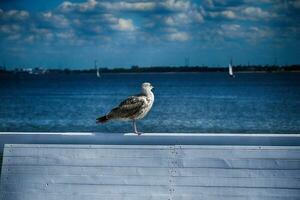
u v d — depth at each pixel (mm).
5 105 91062
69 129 64938
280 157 5965
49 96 103375
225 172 6039
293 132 63094
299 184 5926
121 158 6219
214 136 6328
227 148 6047
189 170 6094
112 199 6203
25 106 85375
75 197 6273
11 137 6613
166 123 59812
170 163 6133
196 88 120062
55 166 6340
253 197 5980
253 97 99938
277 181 5961
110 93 115125
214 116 72438
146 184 6152
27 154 6398
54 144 6375
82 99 96875
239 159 6023
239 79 157375
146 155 6180
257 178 5988
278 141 6227
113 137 6500
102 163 6250
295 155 5934
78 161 6301
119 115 7289
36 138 6586
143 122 55906
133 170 6191
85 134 6531
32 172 6375
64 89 123750
